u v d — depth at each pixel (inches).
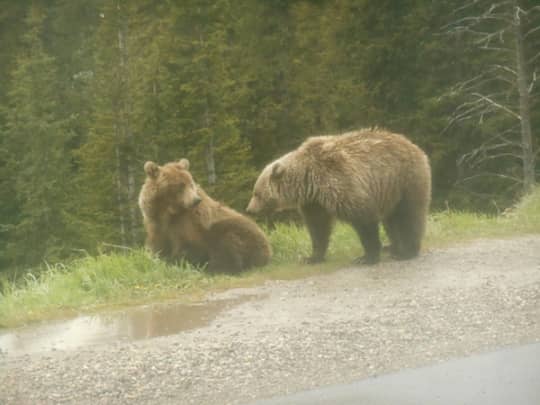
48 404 243.9
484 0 1116.5
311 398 240.8
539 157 1074.7
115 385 256.8
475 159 1129.4
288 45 1359.5
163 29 1256.2
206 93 1077.8
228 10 1151.0
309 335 303.6
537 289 359.6
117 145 1090.7
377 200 455.8
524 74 920.3
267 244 484.7
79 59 1585.9
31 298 418.0
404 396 240.7
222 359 279.1
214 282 433.4
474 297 352.5
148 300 399.9
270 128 1266.0
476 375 256.1
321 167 455.5
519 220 594.2
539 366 261.6
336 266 464.4
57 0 1670.8
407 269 437.4
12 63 1560.0
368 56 1206.9
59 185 1177.4
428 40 1163.3
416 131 1146.7
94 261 468.4
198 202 450.3
